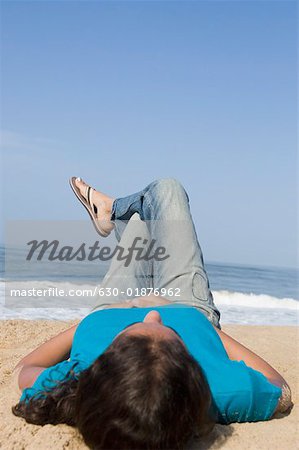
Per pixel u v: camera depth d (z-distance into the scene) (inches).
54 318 193.8
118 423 67.0
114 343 73.2
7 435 80.0
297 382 123.6
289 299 413.1
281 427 87.5
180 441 70.3
